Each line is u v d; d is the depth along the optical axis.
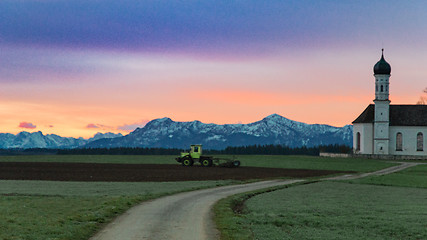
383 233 31.62
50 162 120.56
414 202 48.78
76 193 51.44
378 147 155.25
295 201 47.97
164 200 45.31
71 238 26.20
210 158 106.56
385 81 155.38
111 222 31.97
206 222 32.12
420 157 144.12
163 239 26.33
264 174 86.12
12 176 75.81
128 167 101.81
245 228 31.00
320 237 29.53
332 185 66.94
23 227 28.61
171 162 124.19
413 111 157.62
